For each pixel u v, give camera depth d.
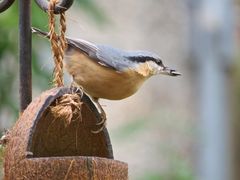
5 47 11.63
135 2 21.34
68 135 8.09
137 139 15.82
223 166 15.87
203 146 15.67
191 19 16.45
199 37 16.14
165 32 21.30
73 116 7.96
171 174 13.52
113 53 8.91
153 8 21.38
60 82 8.10
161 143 14.27
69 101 7.68
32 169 7.22
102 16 12.30
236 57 15.94
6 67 11.80
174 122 14.73
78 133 8.12
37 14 11.08
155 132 15.58
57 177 7.19
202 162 15.75
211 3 15.96
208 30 15.95
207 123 16.00
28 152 7.30
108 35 19.66
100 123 8.09
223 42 15.90
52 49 8.13
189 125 15.12
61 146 8.11
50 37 8.11
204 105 16.06
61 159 7.21
